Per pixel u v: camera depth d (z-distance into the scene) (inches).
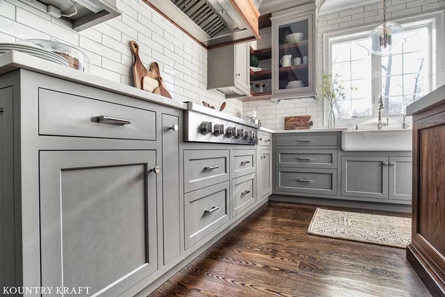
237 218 75.8
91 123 31.5
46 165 26.5
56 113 27.5
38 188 25.8
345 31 120.3
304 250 61.6
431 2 106.0
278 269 52.1
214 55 100.0
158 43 74.8
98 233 32.7
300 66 116.5
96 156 32.1
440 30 104.6
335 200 107.3
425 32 110.2
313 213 95.6
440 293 39.4
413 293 43.4
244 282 47.3
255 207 97.1
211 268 52.7
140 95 38.4
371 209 100.7
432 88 107.1
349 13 119.8
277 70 119.7
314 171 108.3
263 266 53.4
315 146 108.2
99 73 58.0
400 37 95.1
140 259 39.6
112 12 48.4
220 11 72.2
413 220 54.5
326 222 83.1
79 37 53.9
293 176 112.6
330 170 105.4
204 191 57.7
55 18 49.5
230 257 57.9
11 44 30.9
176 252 47.9
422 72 110.7
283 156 114.6
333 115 118.6
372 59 118.7
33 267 25.3
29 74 25.0
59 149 27.8
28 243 24.9
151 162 41.6
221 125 61.0
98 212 32.8
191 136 51.1
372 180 98.5
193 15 78.1
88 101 31.2
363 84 121.0
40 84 26.0
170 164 46.3
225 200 68.6
